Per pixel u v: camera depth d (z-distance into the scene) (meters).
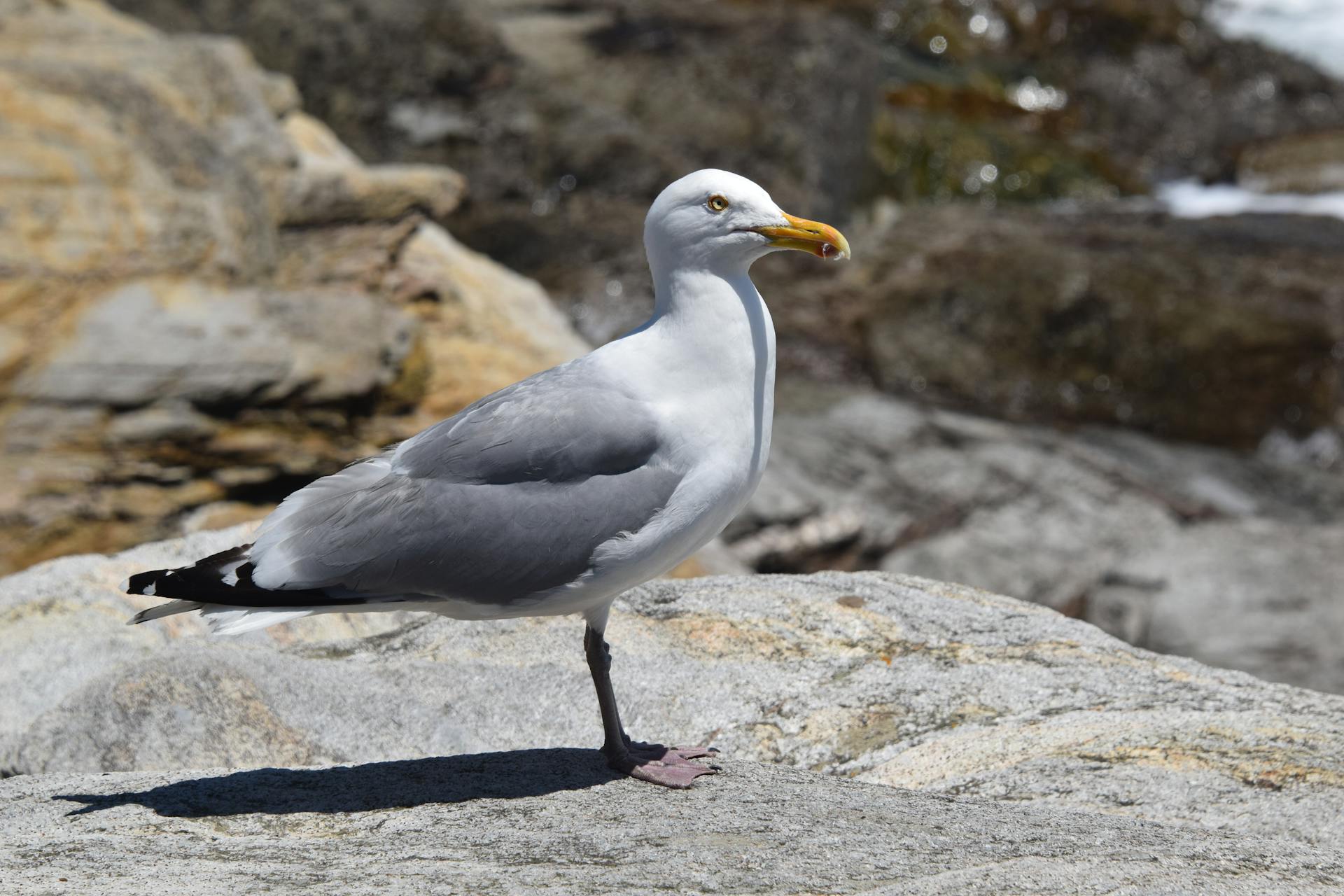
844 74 24.91
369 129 21.64
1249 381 20.17
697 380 5.25
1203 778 5.44
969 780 5.70
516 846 4.59
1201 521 17.44
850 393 19.62
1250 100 32.22
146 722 6.20
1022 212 25.86
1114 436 19.61
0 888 4.21
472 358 15.04
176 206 13.41
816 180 23.58
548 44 24.59
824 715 6.31
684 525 5.19
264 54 21.47
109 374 12.51
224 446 13.03
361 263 14.97
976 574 16.12
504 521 5.04
